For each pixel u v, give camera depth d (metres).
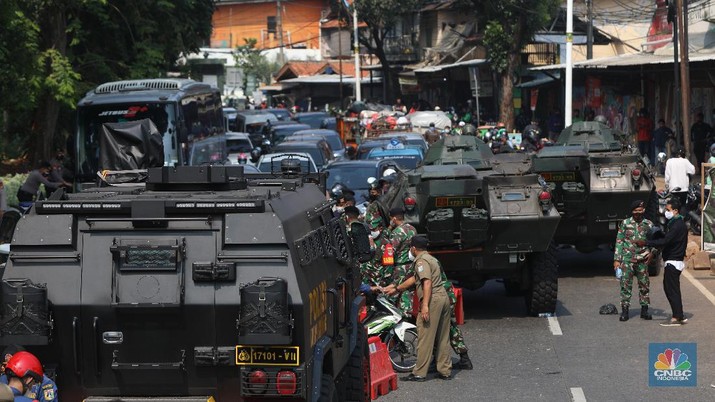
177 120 39.47
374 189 28.89
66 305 12.02
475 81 67.12
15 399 11.43
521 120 78.94
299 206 13.48
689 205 37.91
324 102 126.00
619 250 24.02
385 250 21.89
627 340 22.08
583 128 32.75
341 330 14.59
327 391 13.00
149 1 53.78
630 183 29.48
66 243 12.10
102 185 17.05
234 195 13.28
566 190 29.11
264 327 11.49
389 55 113.56
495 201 24.06
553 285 24.69
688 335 22.28
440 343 19.48
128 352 12.06
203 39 62.09
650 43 67.62
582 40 84.25
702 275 30.05
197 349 11.94
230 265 11.87
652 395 17.84
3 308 11.82
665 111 58.88
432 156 29.02
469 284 26.09
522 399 17.84
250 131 78.94
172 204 12.09
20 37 39.66
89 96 40.12
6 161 54.44
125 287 11.96
